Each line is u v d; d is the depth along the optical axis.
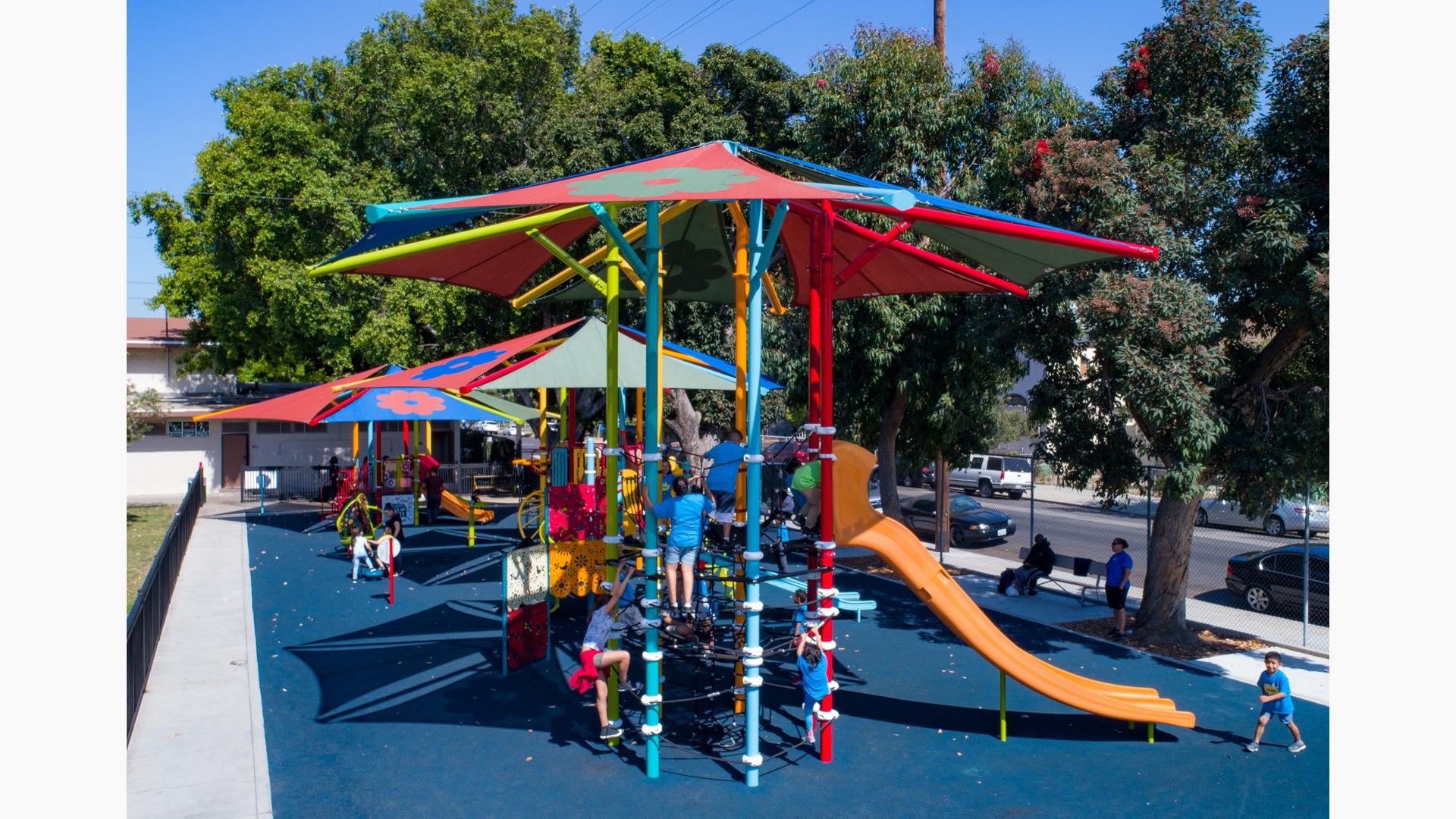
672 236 11.96
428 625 14.04
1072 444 12.55
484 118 25.80
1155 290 11.15
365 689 10.87
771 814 7.71
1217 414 11.31
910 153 17.61
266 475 32.97
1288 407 11.83
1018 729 9.88
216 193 25.33
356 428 25.20
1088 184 11.91
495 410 22.20
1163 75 13.05
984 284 11.65
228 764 8.59
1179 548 13.55
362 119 26.88
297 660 12.08
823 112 18.23
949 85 17.97
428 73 24.94
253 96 28.78
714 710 10.27
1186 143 12.91
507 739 9.37
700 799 8.02
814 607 9.88
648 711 8.48
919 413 19.67
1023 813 7.80
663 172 7.96
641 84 25.16
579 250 22.66
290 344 27.06
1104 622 15.00
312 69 28.75
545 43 26.42
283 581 17.42
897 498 19.95
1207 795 8.19
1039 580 18.41
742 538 9.94
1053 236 8.88
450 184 26.12
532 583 11.84
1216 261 11.72
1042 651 13.24
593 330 14.32
